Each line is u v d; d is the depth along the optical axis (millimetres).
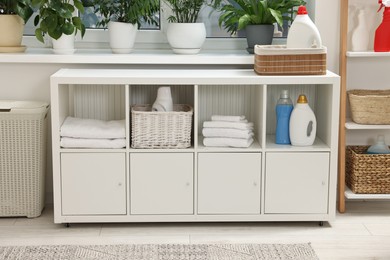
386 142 3791
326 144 3412
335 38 3658
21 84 3629
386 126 3498
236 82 3250
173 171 3311
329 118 3350
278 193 3346
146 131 3295
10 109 3342
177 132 3301
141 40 3820
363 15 3605
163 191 3326
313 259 2955
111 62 3535
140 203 3328
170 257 2980
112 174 3303
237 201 3346
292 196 3350
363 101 3482
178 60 3545
